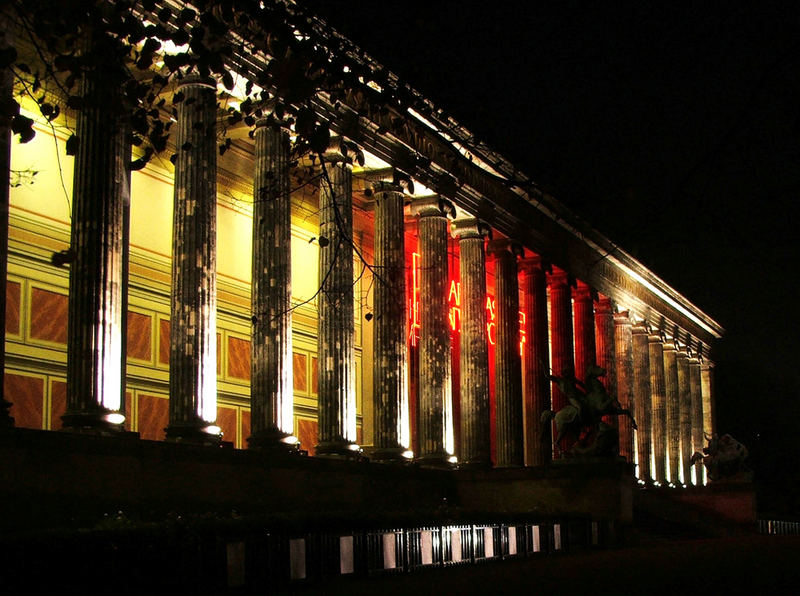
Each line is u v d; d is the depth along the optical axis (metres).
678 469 96.88
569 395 56.84
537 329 68.81
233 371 53.16
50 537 22.48
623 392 84.94
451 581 29.34
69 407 34.34
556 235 71.94
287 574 28.50
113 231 35.19
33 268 42.06
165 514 34.88
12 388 40.66
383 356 51.88
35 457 30.92
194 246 39.47
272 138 44.09
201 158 39.72
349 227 48.25
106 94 21.91
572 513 49.19
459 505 55.06
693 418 105.19
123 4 20.84
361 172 53.00
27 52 37.97
